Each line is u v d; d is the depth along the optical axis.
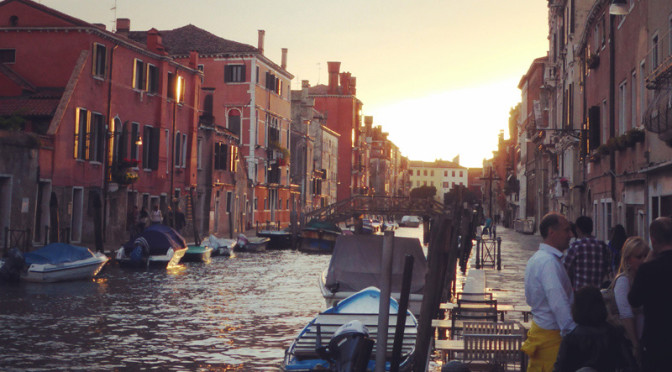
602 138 25.30
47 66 33.47
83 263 23.23
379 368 7.55
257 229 53.91
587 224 8.84
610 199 23.58
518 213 77.88
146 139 38.84
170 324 15.43
